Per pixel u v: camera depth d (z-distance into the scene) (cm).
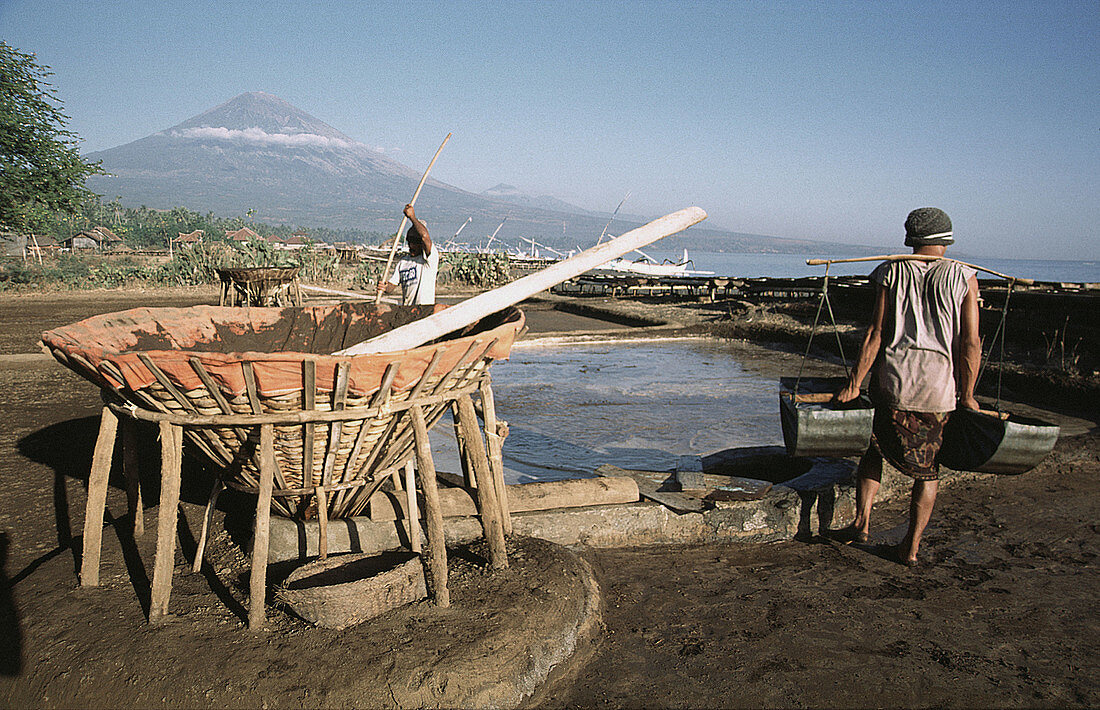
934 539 354
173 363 219
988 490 425
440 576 243
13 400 641
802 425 312
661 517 349
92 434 512
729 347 1151
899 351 306
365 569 261
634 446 537
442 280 2673
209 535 312
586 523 337
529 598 253
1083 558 331
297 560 285
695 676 235
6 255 4206
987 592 297
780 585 304
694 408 675
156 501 365
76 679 208
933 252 316
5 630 231
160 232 10281
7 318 1420
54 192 2550
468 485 349
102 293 2108
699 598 291
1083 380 675
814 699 223
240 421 234
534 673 224
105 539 308
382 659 211
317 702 196
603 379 839
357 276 2453
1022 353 829
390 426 265
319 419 237
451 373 258
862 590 299
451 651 216
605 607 283
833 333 1095
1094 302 836
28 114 2441
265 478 234
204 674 205
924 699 223
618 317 1561
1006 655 249
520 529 327
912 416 305
